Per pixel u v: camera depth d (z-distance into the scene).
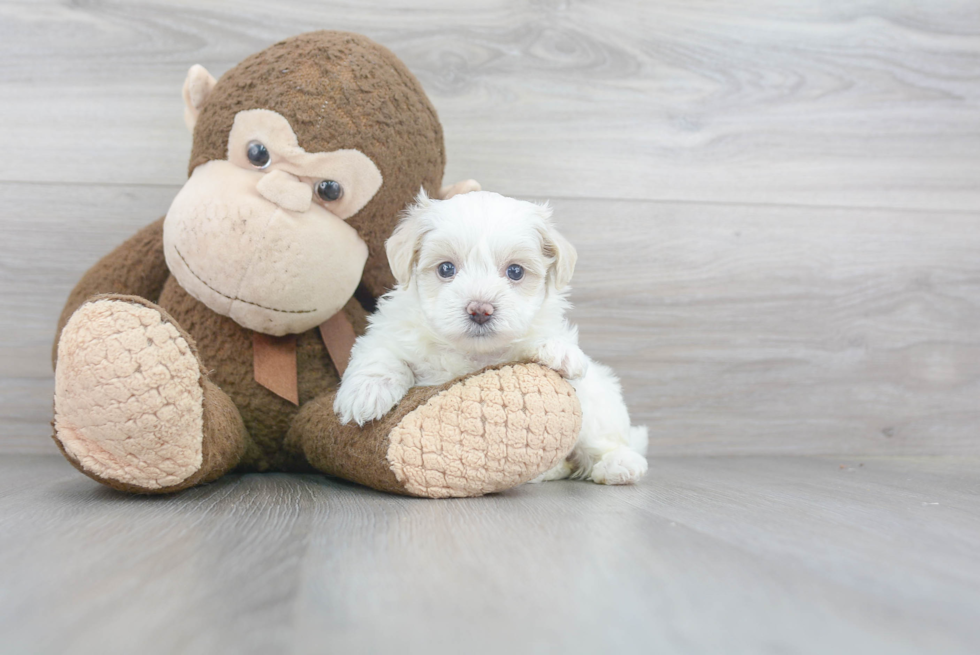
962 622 0.73
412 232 1.54
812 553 0.99
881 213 2.43
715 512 1.27
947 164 2.45
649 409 2.33
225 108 1.56
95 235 2.08
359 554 0.92
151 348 1.24
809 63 2.38
